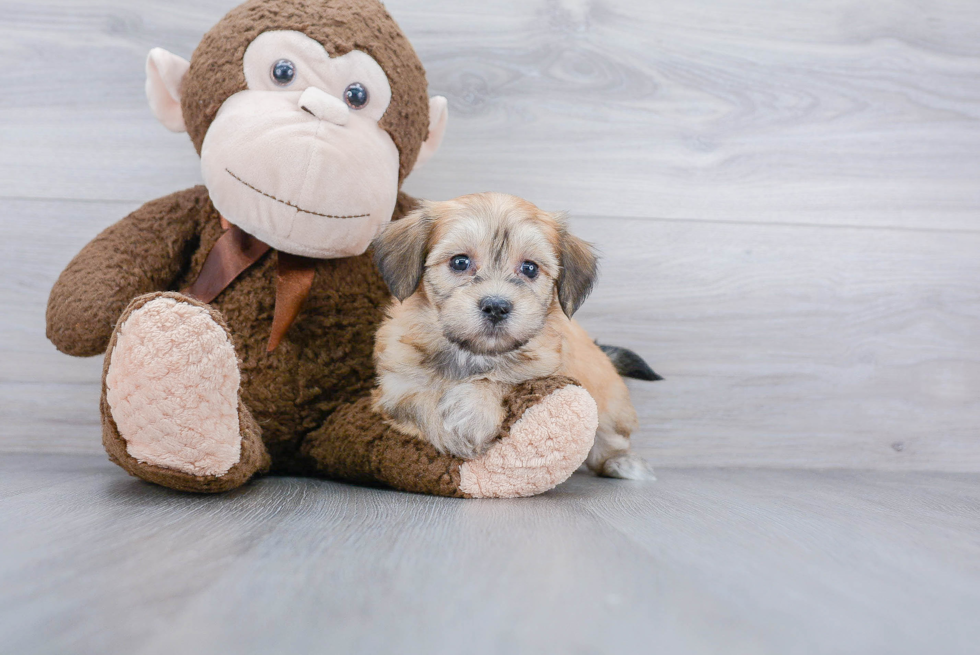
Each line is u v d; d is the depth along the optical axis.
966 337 2.54
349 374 1.87
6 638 0.77
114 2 2.25
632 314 2.44
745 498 1.77
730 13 2.45
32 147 2.23
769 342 2.48
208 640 0.78
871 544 1.30
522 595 0.93
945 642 0.85
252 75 1.66
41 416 2.23
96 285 1.72
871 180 2.51
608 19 2.41
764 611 0.92
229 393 1.45
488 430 1.60
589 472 2.20
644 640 0.81
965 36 2.53
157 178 2.29
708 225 2.46
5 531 1.17
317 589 0.94
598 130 2.42
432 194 2.38
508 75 2.38
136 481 1.69
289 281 1.78
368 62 1.71
